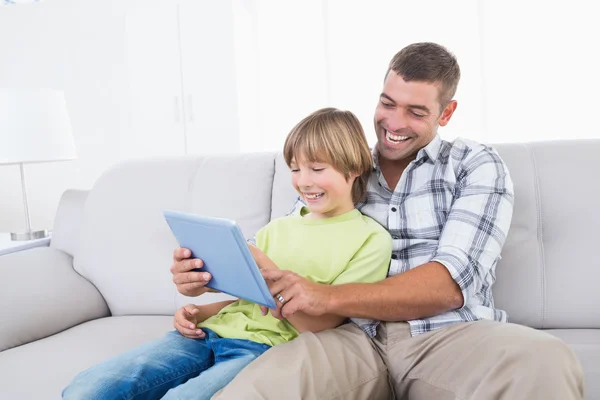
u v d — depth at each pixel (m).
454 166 1.22
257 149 3.61
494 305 1.33
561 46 3.08
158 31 3.32
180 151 3.38
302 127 1.16
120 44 3.39
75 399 0.95
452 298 1.06
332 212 1.22
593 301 1.29
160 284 1.55
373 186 1.30
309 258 1.17
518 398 0.78
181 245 1.10
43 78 3.50
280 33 3.51
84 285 1.60
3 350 1.33
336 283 1.12
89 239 1.64
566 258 1.32
